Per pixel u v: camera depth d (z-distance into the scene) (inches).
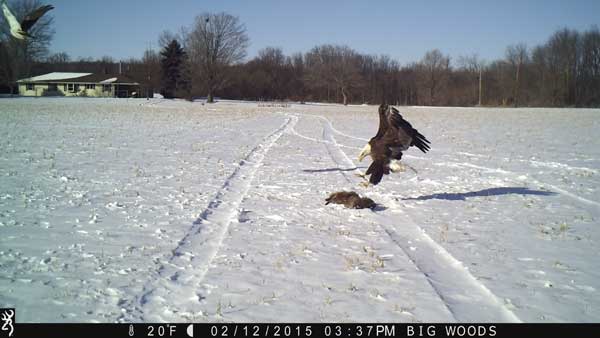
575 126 1700.3
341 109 3225.9
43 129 1217.4
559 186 600.1
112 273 300.8
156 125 1438.2
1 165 668.1
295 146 1010.1
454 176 671.8
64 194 505.4
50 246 347.3
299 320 247.1
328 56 5196.9
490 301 273.3
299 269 313.1
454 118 2271.2
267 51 5428.2
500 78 4606.3
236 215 437.1
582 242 378.0
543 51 4421.8
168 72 4399.6
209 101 4128.9
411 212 466.0
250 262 323.6
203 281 291.3
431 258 342.6
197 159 771.4
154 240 365.1
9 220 406.9
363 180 631.2
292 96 5132.9
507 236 390.9
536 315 255.1
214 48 4079.7
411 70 5369.1
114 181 577.9
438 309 260.2
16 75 3681.1
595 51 4195.4
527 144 1101.7
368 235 387.5
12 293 270.7
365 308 260.7
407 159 846.5
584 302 271.6
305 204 488.7
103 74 4677.7
